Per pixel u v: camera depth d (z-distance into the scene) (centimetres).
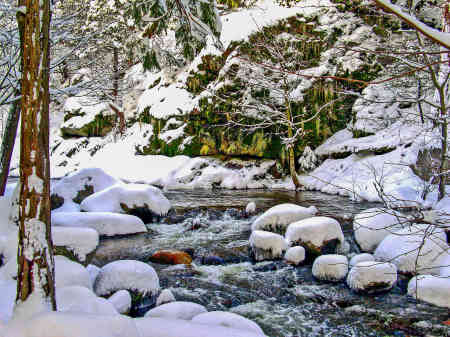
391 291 496
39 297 199
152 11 486
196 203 1119
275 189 1480
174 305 349
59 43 729
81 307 267
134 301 427
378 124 1382
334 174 1402
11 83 569
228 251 664
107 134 2181
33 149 202
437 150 942
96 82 751
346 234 751
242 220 940
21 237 201
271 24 1617
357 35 1530
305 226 653
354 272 509
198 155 1695
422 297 465
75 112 2270
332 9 1634
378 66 1462
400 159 1156
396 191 960
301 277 559
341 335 399
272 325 423
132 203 891
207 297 492
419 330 400
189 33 512
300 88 1555
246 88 1597
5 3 610
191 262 633
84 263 481
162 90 1914
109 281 430
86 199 884
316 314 448
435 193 891
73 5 754
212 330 247
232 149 1625
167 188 1509
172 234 805
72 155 2122
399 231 598
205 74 1736
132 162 1783
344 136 1527
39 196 204
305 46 1584
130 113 2136
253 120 1588
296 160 1609
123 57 1517
